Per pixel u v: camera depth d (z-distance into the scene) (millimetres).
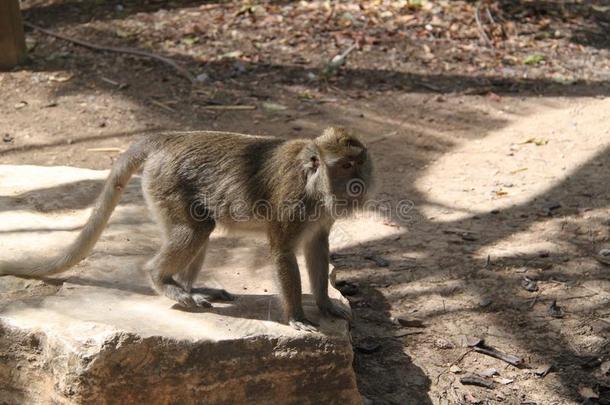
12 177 10328
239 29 17359
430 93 15258
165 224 7516
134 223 9320
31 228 8961
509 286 9820
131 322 7117
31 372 7098
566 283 9852
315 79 15586
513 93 15344
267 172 7324
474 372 8500
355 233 11055
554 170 12578
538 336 8992
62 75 15344
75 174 10516
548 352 8766
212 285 8164
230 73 15680
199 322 7289
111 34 17094
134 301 7617
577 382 8367
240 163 7398
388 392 8203
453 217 11352
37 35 17031
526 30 18031
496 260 10320
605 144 13297
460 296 9672
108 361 6699
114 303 7543
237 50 16531
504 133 13867
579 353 8750
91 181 10289
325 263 7703
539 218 11266
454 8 18438
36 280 7965
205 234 7523
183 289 7645
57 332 6875
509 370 8547
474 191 12031
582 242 10680
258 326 7281
